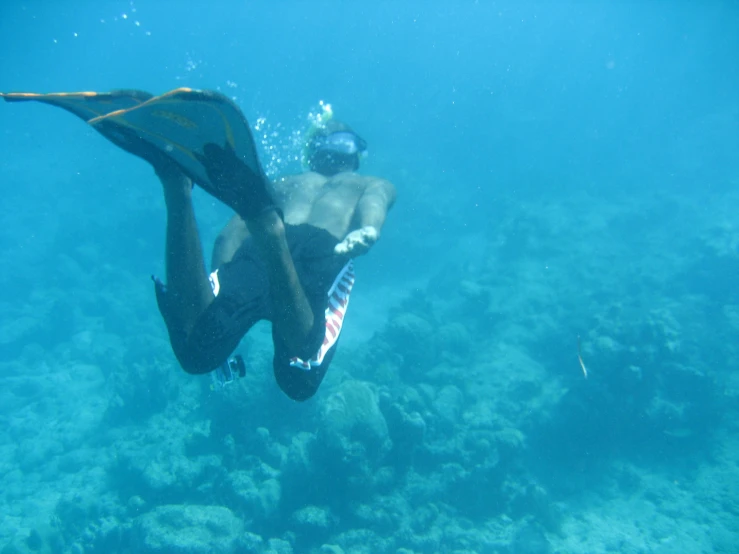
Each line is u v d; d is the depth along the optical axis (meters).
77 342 16.88
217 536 7.36
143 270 20.89
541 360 14.45
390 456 8.88
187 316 2.17
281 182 3.13
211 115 1.43
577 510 10.01
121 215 23.95
